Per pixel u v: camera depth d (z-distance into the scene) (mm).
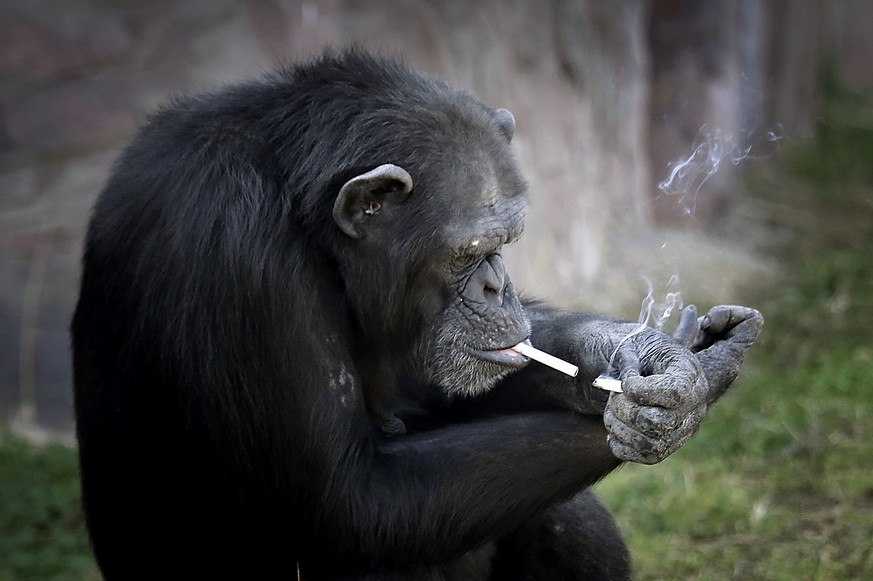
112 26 21359
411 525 9359
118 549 10852
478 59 22516
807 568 12945
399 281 9781
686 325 9812
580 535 10992
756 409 17625
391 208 9680
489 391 10852
